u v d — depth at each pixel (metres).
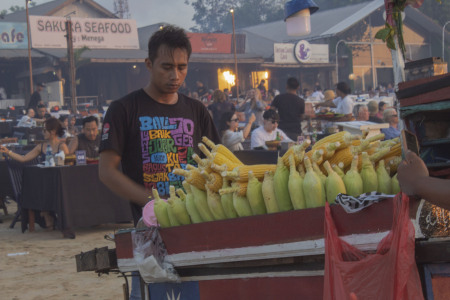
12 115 24.59
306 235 1.96
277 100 10.55
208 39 38.84
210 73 39.84
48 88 33.53
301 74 43.12
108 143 3.03
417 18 44.12
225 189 2.22
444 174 1.93
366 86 44.00
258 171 2.22
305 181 2.05
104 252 2.50
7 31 33.66
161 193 3.08
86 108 29.78
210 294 2.28
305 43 40.69
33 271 5.82
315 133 9.10
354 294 1.81
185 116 3.18
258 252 2.07
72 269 5.86
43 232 8.09
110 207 7.68
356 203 1.82
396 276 1.75
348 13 45.12
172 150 3.12
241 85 40.72
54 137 8.22
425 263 1.79
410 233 1.75
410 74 2.21
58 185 7.42
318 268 2.01
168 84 3.06
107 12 41.56
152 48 3.07
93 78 37.19
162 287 2.43
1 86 36.56
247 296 2.18
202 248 2.24
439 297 1.78
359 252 1.84
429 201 1.72
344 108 11.34
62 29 34.53
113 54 36.03
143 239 2.36
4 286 5.29
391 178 2.15
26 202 8.07
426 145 2.05
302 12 5.60
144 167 3.09
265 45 44.56
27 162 8.67
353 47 43.56
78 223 7.48
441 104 1.96
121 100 3.10
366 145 2.08
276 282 2.10
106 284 5.27
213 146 2.41
